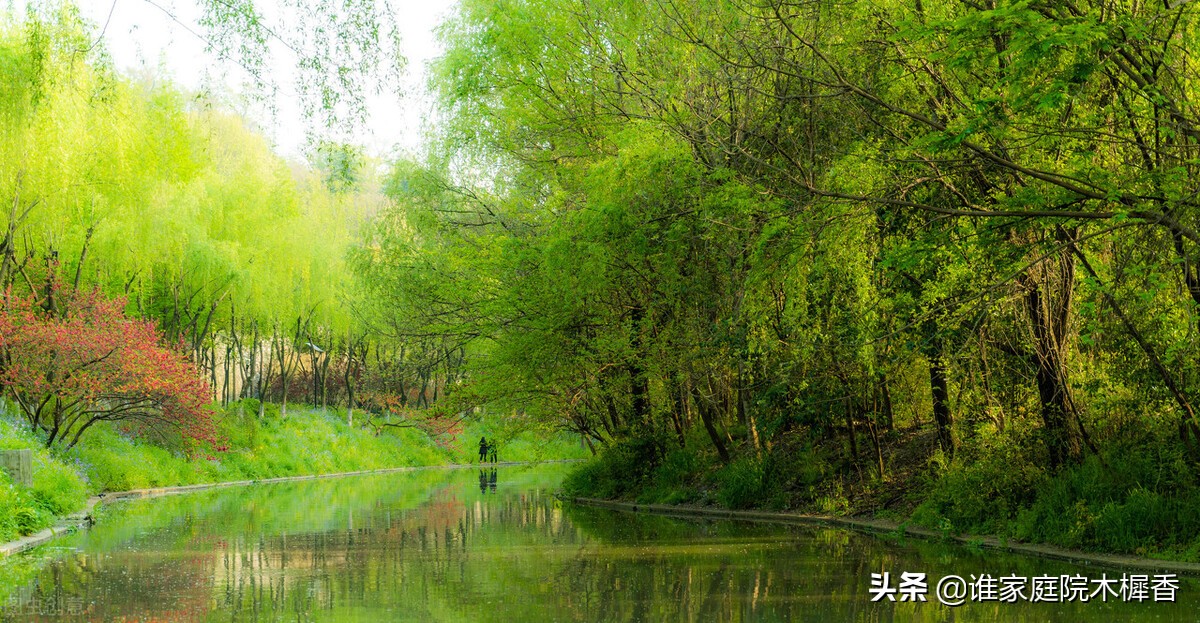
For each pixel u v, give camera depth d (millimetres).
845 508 20328
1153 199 11164
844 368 19484
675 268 21438
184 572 13703
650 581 12422
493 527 20219
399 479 42562
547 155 24500
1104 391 15039
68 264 33000
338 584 12508
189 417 32156
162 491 33219
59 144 25719
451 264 25359
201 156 37688
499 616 10180
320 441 48781
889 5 13820
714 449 26953
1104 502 14328
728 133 19453
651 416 27594
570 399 26422
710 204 17562
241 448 42531
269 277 41969
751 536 17672
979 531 16188
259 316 43719
